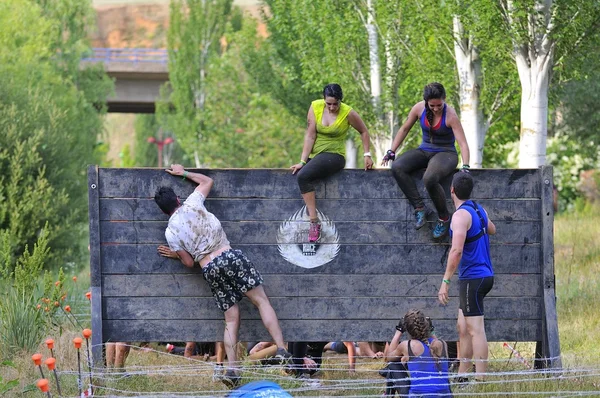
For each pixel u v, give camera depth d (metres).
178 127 76.00
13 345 16.98
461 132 14.15
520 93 28.06
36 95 40.38
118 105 85.94
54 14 59.31
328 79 33.69
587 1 22.80
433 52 29.61
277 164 59.47
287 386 13.79
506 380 13.45
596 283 23.55
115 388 13.67
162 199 14.25
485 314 14.75
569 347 17.84
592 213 46.78
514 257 14.73
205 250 14.12
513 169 14.66
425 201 14.61
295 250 14.69
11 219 36.72
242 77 63.69
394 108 31.95
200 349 18.28
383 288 14.74
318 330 14.71
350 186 14.65
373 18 31.92
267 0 42.56
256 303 14.29
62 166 40.56
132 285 14.70
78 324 19.16
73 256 40.50
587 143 43.19
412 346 12.64
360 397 12.67
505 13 23.95
